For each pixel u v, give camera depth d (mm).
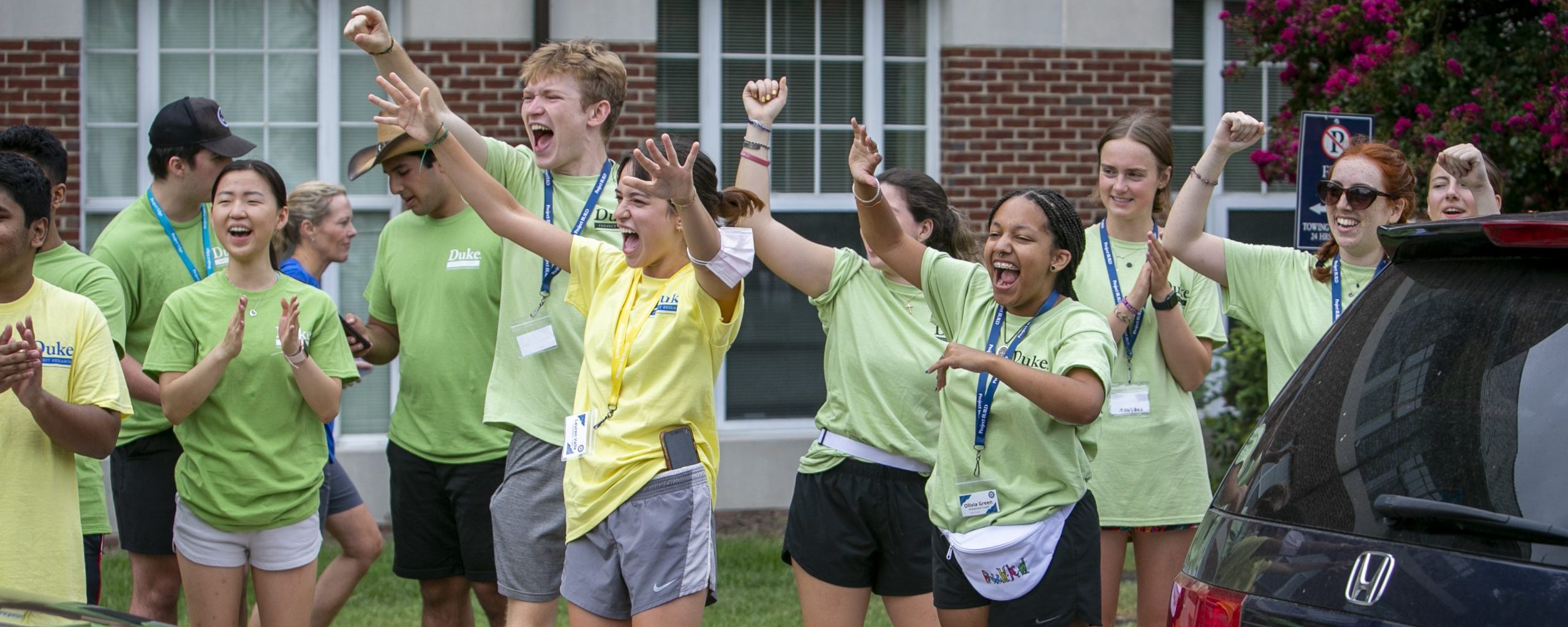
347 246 6180
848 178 9312
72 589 3928
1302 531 2428
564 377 4676
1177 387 4828
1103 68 9266
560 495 4637
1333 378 2566
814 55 9242
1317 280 4430
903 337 4383
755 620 6617
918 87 9328
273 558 4754
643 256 3977
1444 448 2305
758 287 9352
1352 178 4258
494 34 8672
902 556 4406
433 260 5312
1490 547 2189
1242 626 2449
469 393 5242
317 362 4809
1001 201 3654
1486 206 4414
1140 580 4906
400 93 4184
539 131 4824
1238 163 9781
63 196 4637
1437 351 2416
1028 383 3381
